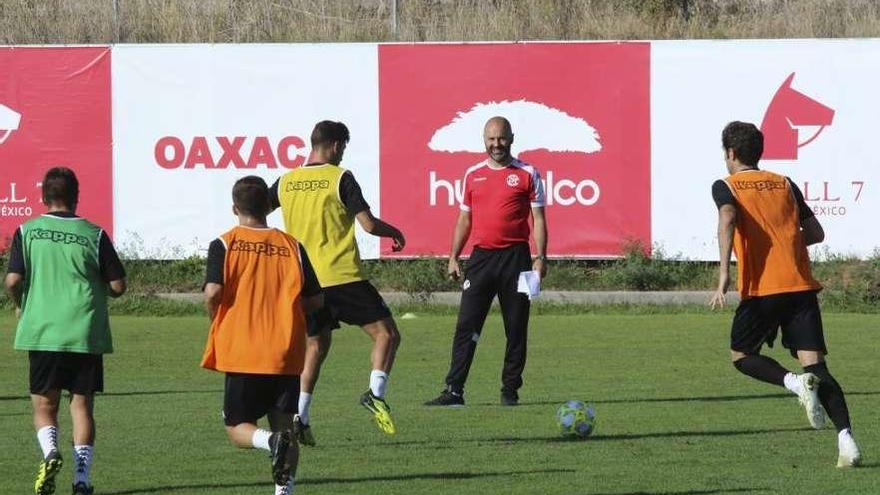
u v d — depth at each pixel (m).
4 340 50.28
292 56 64.12
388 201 63.81
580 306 59.88
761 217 26.22
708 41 62.81
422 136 63.72
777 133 62.81
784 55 62.69
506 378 34.72
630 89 63.19
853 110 62.47
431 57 63.72
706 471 25.14
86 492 22.48
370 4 77.38
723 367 42.12
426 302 61.38
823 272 61.91
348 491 23.47
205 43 67.19
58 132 64.12
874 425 30.73
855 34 73.19
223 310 21.86
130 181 64.31
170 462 26.53
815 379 25.05
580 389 37.56
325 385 39.09
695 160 63.09
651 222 63.34
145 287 63.25
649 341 48.88
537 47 63.34
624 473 25.00
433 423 31.59
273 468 20.86
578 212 63.38
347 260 28.38
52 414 23.03
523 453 27.34
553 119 63.34
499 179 34.38
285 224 28.89
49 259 22.78
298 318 21.97
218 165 64.25
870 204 62.50
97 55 64.12
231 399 21.92
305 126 64.12
